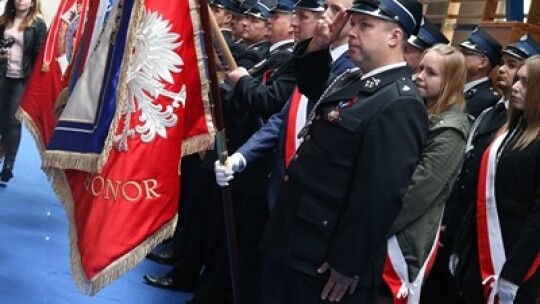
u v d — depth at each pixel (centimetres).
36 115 360
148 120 243
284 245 221
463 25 630
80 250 245
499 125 307
